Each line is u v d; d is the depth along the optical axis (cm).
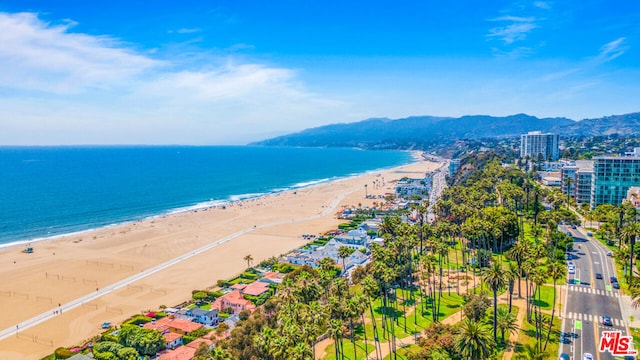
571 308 13512
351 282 17988
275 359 9356
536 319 12206
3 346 13862
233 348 11850
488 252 18175
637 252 17138
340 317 11362
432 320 13438
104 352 12569
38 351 13525
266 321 13188
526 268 12788
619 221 19900
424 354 10400
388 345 12062
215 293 17912
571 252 19200
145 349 12925
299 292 12531
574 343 11319
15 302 17388
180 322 14962
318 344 12506
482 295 13125
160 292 18562
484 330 9181
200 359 10906
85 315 16175
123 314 16275
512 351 11012
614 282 15338
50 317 16000
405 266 15700
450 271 18112
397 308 14550
